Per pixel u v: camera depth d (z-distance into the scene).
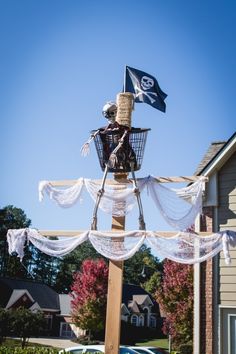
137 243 7.00
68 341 40.41
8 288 51.16
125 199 7.48
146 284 71.38
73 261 87.50
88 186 7.84
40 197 8.08
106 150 7.73
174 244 6.91
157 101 8.15
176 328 22.55
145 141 7.60
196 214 7.64
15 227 87.12
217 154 12.29
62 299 53.19
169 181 7.63
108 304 6.87
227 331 11.50
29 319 34.25
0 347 14.16
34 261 86.44
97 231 7.26
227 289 11.73
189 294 22.66
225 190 12.34
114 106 7.85
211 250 6.84
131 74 8.23
